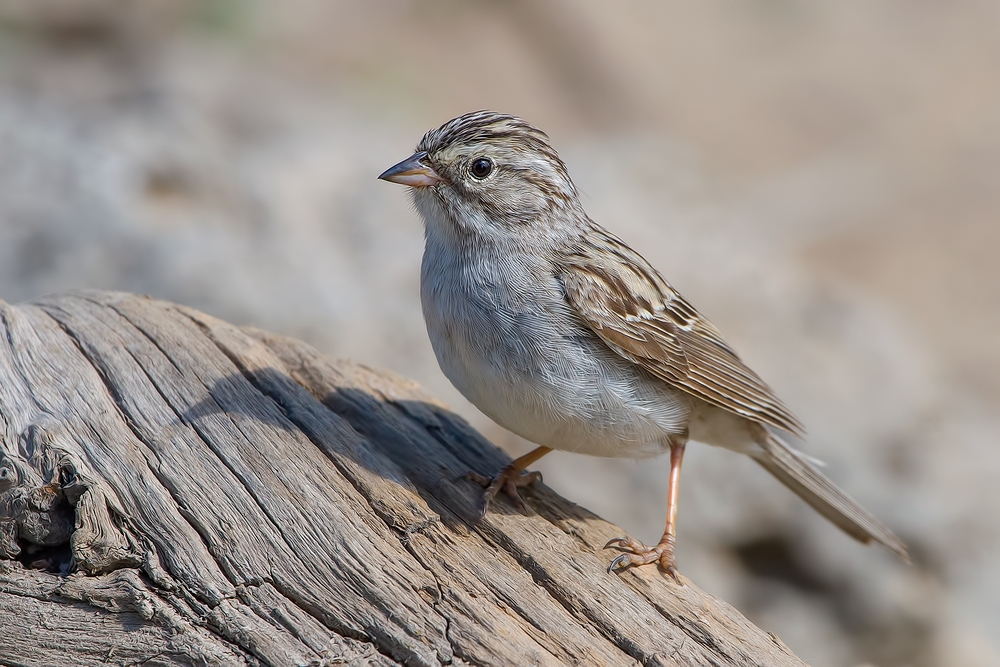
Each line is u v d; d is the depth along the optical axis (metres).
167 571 6.75
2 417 7.33
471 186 7.97
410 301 13.41
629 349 7.85
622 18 27.59
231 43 23.47
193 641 6.48
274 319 12.80
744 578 12.29
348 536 7.01
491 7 26.06
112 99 17.38
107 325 8.28
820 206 22.30
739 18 28.72
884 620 12.12
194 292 12.91
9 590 6.70
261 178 15.05
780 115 25.17
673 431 8.29
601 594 7.03
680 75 26.20
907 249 21.53
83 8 22.75
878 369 14.09
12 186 14.20
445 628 6.63
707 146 23.89
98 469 7.11
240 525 7.00
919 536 12.26
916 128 25.11
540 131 8.33
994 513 12.45
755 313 14.69
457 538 7.24
